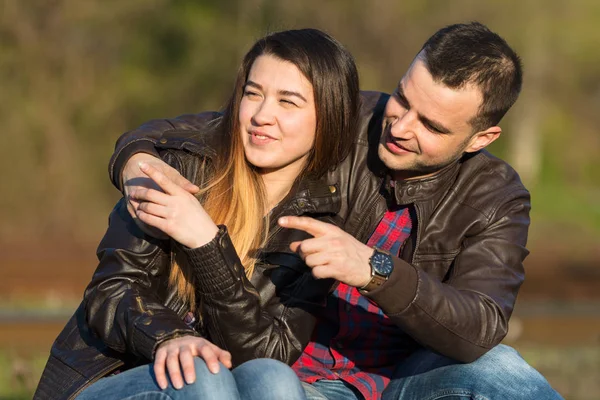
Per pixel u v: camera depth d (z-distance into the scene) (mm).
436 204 4715
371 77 36875
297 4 35938
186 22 36562
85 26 35281
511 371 4242
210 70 36812
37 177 32531
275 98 4418
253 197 4445
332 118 4516
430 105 4445
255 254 4371
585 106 51406
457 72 4406
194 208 3998
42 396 4254
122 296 4137
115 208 4480
